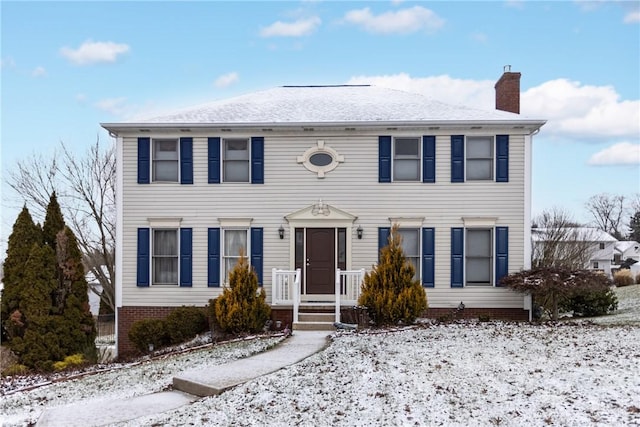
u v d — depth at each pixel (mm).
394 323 15914
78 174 29953
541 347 12023
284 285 17609
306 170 18078
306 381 9883
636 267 60781
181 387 10570
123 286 18188
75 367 14898
